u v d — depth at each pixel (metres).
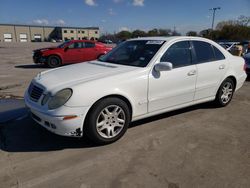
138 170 2.98
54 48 13.25
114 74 3.63
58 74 3.89
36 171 2.96
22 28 92.19
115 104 3.54
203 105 5.44
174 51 4.25
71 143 3.65
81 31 99.62
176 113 4.90
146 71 3.83
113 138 3.63
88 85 3.34
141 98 3.83
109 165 3.09
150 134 3.96
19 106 5.34
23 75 9.88
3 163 3.12
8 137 3.85
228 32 56.03
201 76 4.57
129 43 4.82
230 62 5.11
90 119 3.38
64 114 3.19
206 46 4.77
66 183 2.74
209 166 3.08
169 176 2.87
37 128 4.16
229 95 5.37
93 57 13.98
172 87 4.16
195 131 4.09
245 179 2.83
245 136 3.94
